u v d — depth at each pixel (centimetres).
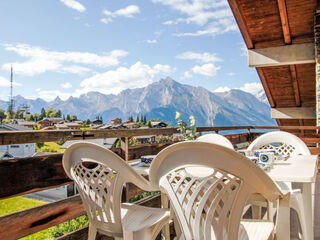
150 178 119
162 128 314
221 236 104
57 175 199
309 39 735
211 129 405
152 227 141
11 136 155
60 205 192
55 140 186
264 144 265
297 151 253
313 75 934
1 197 166
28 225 173
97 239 209
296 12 682
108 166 134
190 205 108
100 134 225
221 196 103
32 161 184
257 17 714
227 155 98
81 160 145
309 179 139
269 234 130
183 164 105
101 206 141
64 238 193
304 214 197
